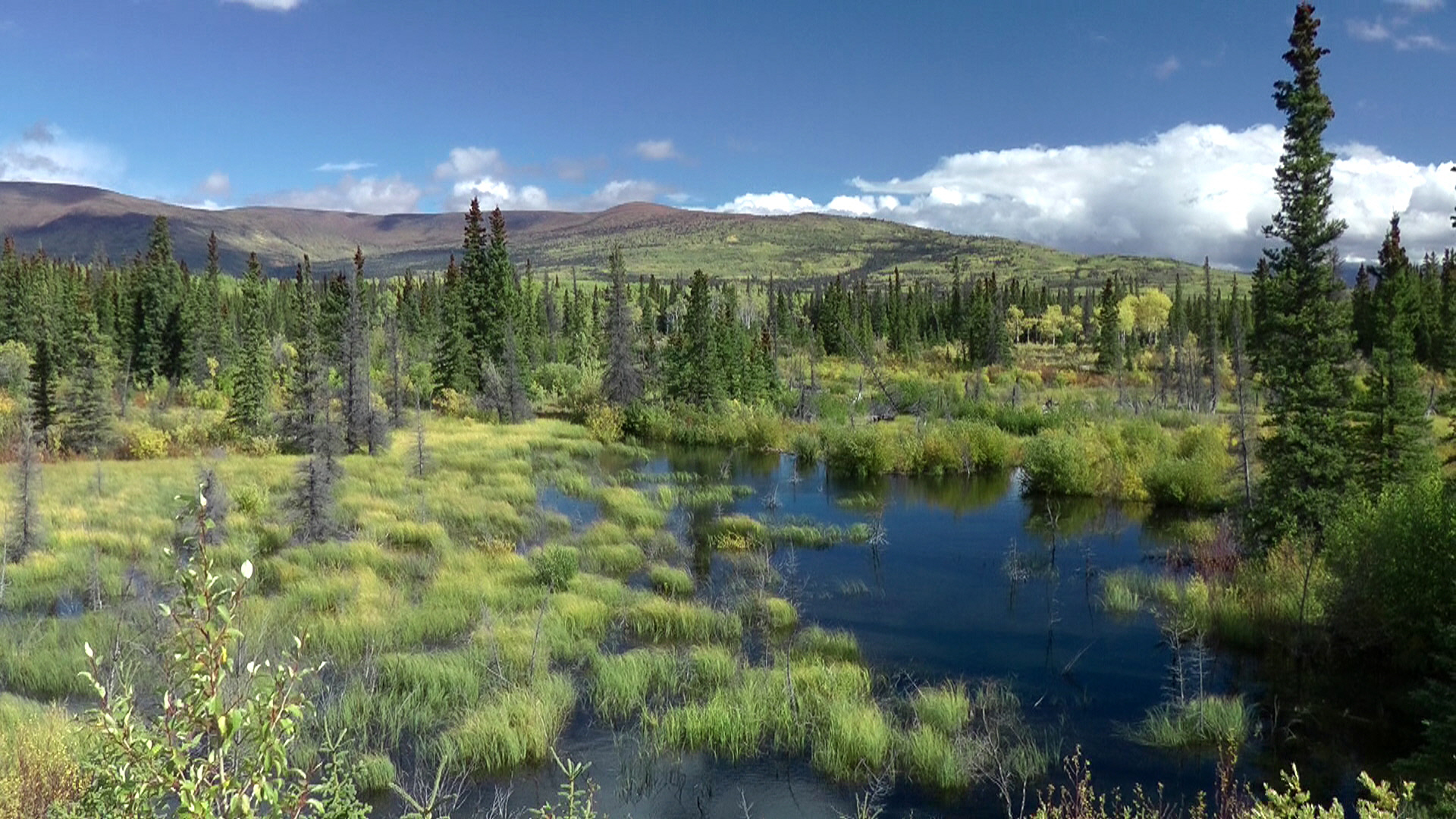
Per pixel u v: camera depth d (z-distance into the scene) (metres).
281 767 3.90
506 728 12.50
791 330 105.75
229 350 70.44
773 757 12.66
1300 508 21.28
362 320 57.88
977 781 12.05
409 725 13.09
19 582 18.91
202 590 3.79
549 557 20.39
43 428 38.47
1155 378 78.19
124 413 47.62
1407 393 22.75
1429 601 14.84
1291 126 22.53
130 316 69.12
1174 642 16.55
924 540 25.89
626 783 11.88
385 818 10.70
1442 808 9.55
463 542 23.83
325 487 23.88
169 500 27.16
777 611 18.44
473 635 16.19
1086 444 34.69
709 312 57.75
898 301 112.12
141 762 3.77
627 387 54.81
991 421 48.72
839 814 11.19
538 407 59.81
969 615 19.00
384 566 20.92
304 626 15.86
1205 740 13.04
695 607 18.33
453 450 39.56
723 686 14.61
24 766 9.38
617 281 62.41
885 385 62.88
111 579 19.06
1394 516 15.77
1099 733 13.43
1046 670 15.93
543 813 7.96
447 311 62.62
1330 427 21.22
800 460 41.59
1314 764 12.38
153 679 10.88
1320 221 22.06
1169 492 30.61
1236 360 30.34
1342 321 21.70
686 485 34.41
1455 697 11.87
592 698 14.35
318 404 38.75
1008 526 27.77
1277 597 17.81
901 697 14.65
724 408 51.53
